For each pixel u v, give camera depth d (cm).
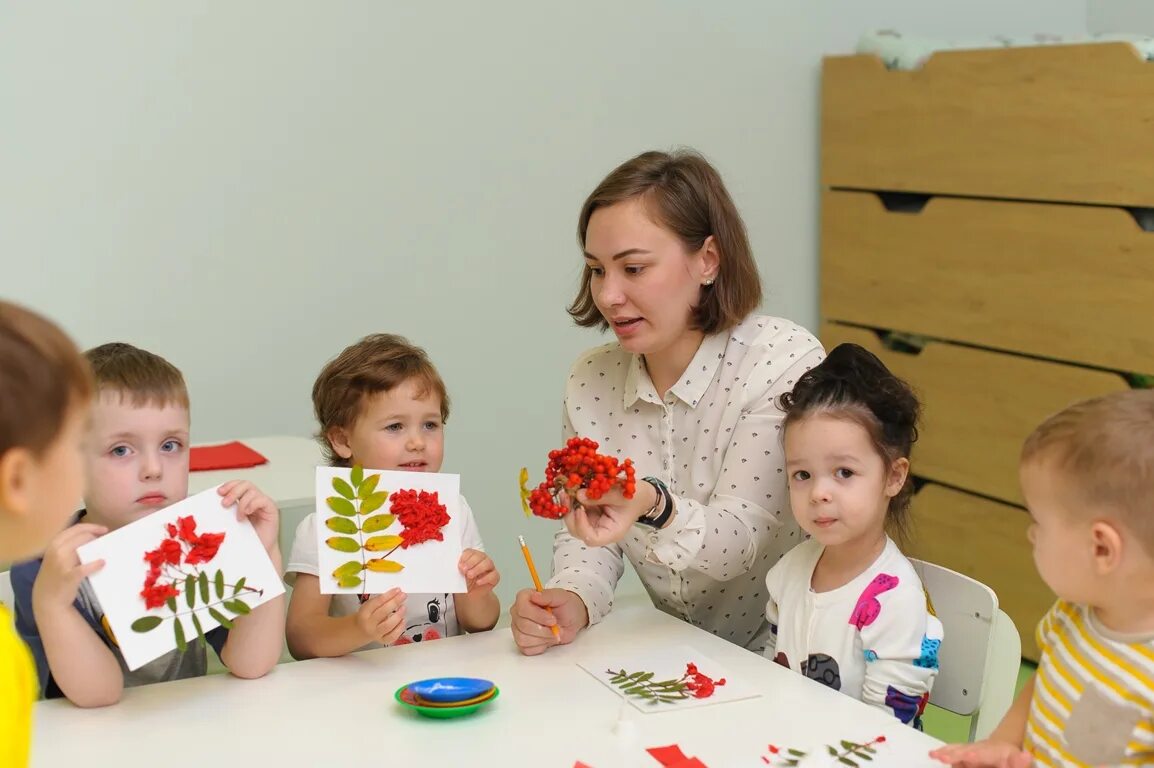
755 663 129
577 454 128
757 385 151
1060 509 96
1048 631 107
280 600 125
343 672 126
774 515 149
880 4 320
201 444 230
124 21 246
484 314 286
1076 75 249
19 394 77
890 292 301
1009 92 264
